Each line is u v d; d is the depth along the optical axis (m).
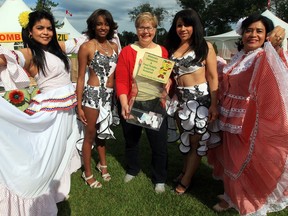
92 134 3.42
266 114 2.45
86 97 3.27
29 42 2.79
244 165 2.67
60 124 2.91
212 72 2.94
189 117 3.00
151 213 3.06
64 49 3.33
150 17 3.05
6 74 2.65
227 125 2.82
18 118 2.45
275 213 2.98
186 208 3.11
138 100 3.07
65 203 3.24
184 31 2.88
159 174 3.45
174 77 3.11
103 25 3.12
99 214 3.05
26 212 2.57
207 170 3.95
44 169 2.68
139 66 2.95
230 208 3.08
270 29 2.72
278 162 2.51
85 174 3.59
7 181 2.43
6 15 10.89
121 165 4.16
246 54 2.80
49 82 2.89
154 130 3.26
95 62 3.17
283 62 2.48
